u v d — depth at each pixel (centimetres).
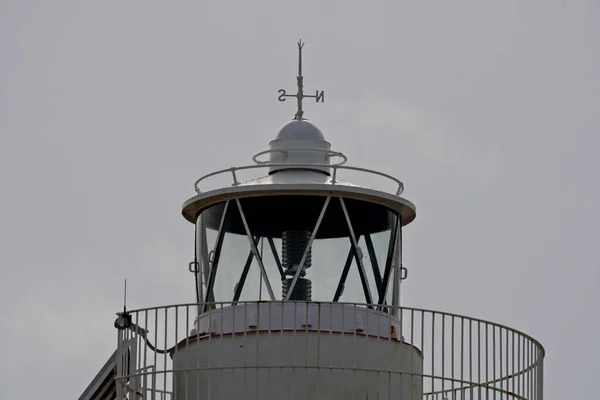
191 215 8238
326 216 7931
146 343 7812
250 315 7750
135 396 7800
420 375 7700
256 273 7906
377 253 7981
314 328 7681
